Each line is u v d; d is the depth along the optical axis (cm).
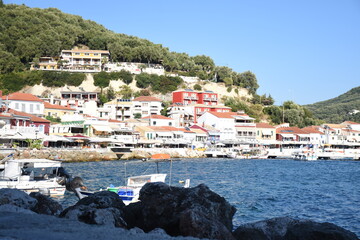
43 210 2500
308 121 19650
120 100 16038
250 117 16462
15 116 9338
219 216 2227
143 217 2284
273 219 2181
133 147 11012
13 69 17150
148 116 14400
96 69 18638
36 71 17000
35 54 18338
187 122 15425
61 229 1733
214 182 5850
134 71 19025
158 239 1697
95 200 2472
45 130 10388
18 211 2162
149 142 11456
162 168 8000
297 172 7869
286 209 3834
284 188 5334
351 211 3750
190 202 2217
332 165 10288
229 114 15300
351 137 17550
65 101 15388
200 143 13100
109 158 10031
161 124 14000
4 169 4266
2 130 8369
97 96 16475
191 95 17512
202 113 16000
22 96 11831
